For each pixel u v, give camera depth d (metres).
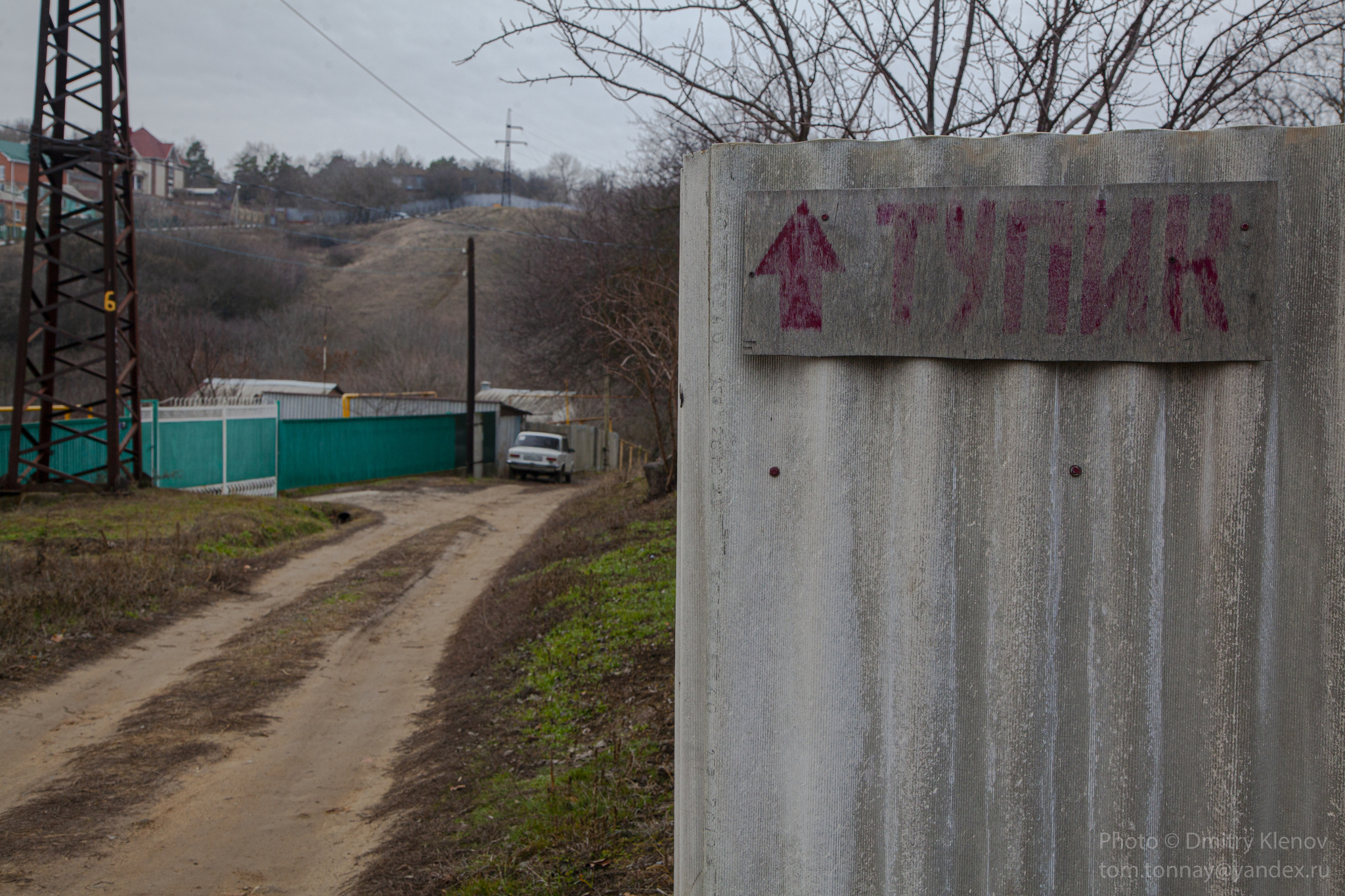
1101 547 1.94
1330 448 1.87
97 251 44.62
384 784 5.77
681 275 2.06
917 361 1.97
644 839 3.85
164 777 5.89
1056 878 1.94
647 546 11.65
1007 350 1.93
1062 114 4.91
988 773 1.96
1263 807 1.89
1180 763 1.92
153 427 19.61
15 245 44.84
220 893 4.30
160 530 14.09
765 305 1.99
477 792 5.14
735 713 2.02
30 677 7.86
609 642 7.61
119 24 17.45
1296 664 1.88
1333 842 1.85
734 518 2.01
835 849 1.98
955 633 1.96
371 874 4.34
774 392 2.01
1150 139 1.93
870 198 1.97
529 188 79.12
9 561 10.70
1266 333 1.88
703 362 2.04
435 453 34.25
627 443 35.75
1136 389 1.92
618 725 5.62
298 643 9.56
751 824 2.01
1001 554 1.95
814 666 1.99
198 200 75.69
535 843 4.11
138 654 8.94
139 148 73.06
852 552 1.98
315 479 27.06
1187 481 1.93
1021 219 1.93
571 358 28.38
